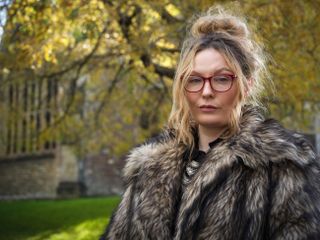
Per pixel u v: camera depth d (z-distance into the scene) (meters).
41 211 15.84
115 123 12.77
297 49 6.72
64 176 23.81
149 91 10.85
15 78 10.48
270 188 1.94
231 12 2.63
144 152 2.30
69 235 11.62
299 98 7.44
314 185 1.93
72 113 12.06
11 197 26.98
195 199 2.01
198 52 2.13
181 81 2.19
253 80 2.18
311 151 1.97
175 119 2.28
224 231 1.94
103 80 13.19
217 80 2.09
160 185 2.19
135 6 7.40
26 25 7.23
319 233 1.87
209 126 2.14
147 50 7.08
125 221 2.26
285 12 6.29
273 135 1.99
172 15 7.84
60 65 10.05
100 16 7.17
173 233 2.12
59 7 6.90
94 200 18.34
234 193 1.96
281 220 1.90
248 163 1.96
